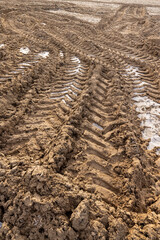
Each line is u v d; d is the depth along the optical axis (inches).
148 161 176.4
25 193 128.5
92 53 390.0
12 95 243.3
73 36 463.8
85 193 131.1
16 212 123.0
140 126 222.4
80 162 164.7
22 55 369.7
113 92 258.8
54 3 836.0
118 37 468.4
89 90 254.2
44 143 181.5
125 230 118.7
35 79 294.2
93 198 130.7
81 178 152.6
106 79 296.5
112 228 117.2
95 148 177.8
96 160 167.2
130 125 202.1
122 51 407.2
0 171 141.5
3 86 252.4
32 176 134.0
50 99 251.4
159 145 200.1
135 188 145.1
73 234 114.0
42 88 276.2
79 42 436.8
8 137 193.5
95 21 633.0
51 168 147.3
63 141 169.0
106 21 633.6
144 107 251.9
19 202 124.1
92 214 121.4
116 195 145.3
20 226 120.6
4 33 489.7
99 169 161.8
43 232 116.3
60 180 137.1
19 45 418.3
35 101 247.0
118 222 118.9
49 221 118.4
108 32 529.0
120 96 252.1
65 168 159.5
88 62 346.6
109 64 340.2
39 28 509.4
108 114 225.1
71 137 183.6
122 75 319.6
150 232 115.4
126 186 145.1
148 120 231.3
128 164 162.6
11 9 681.0
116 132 195.0
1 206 132.6
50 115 224.4
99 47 404.8
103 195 144.3
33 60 353.1
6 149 182.9
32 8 730.2
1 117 211.0
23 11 689.6
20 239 115.9
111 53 386.3
